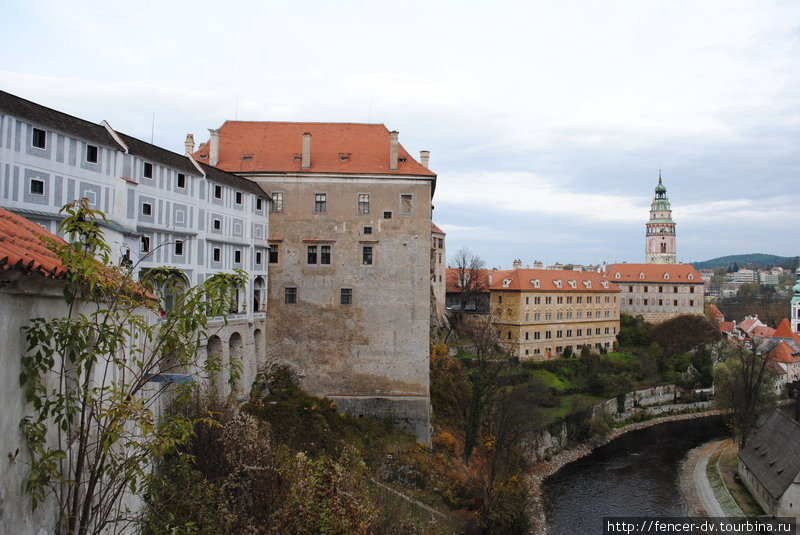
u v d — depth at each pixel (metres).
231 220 42.09
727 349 95.81
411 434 45.03
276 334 46.25
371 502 21.39
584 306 97.62
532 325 90.19
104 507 10.56
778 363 90.31
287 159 48.56
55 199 27.67
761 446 53.00
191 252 37.69
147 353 17.84
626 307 120.00
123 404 9.45
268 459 20.97
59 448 9.45
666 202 157.75
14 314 8.76
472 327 88.88
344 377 45.88
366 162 48.41
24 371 8.92
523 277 91.06
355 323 46.22
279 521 16.78
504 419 49.34
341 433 41.34
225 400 31.19
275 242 46.91
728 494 51.09
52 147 27.56
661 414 80.19
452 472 42.34
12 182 25.55
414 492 39.00
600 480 54.50
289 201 47.16
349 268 46.62
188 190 37.53
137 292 11.99
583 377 80.88
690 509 47.84
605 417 70.94
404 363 45.84
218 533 15.55
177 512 16.17
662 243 156.75
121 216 31.28
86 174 29.47
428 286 46.47
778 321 162.38
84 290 10.66
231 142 50.06
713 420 78.38
